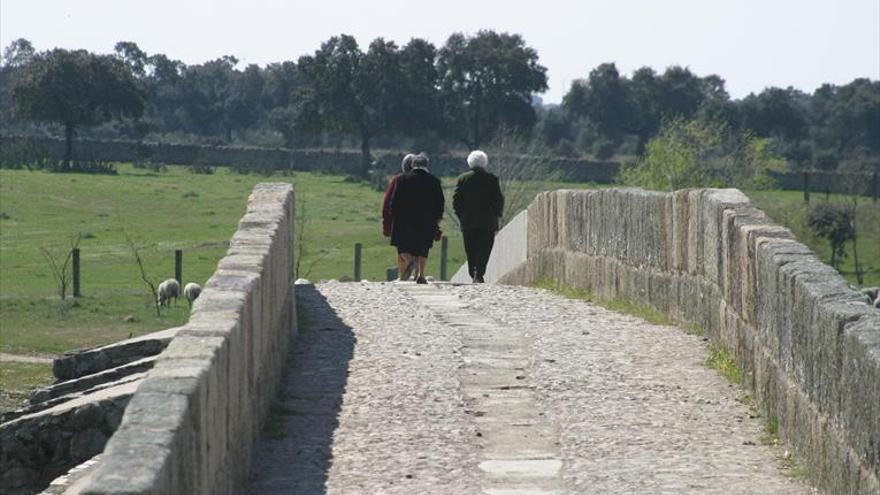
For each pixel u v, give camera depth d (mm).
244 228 31828
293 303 37531
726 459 24938
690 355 34844
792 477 23656
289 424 27516
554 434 26844
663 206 41875
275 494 22719
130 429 15742
